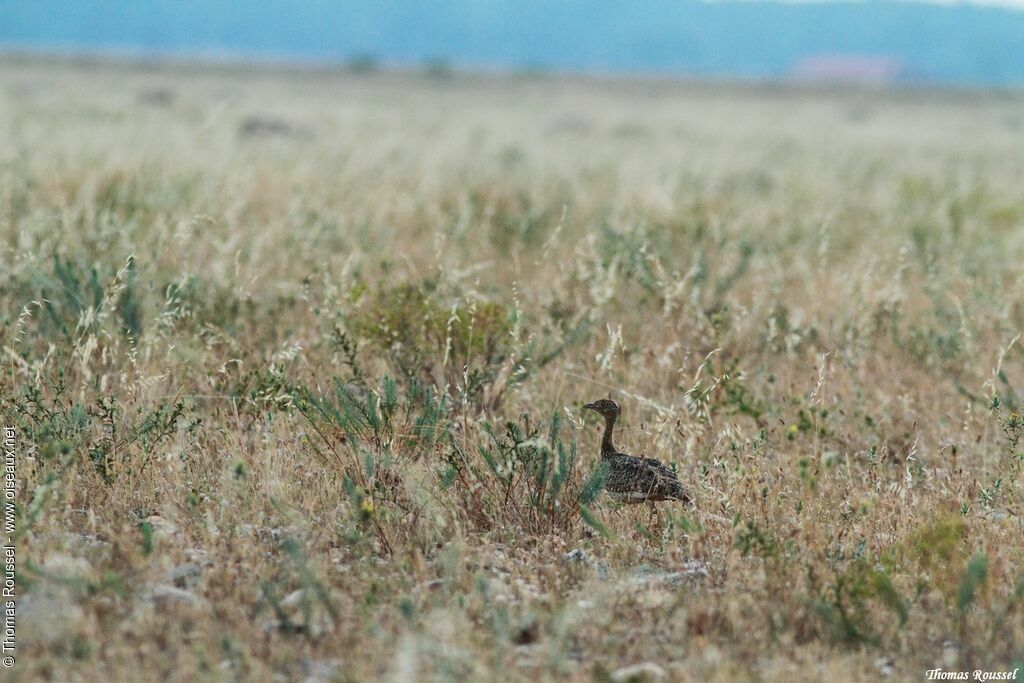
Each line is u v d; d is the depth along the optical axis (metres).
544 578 27.77
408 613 24.91
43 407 34.03
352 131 147.25
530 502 31.20
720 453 34.94
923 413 41.78
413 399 34.88
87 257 47.94
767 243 65.62
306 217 62.28
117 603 25.22
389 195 74.19
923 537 29.36
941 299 52.91
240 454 33.22
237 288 46.72
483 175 96.50
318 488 32.00
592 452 35.97
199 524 29.27
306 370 41.03
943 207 82.62
